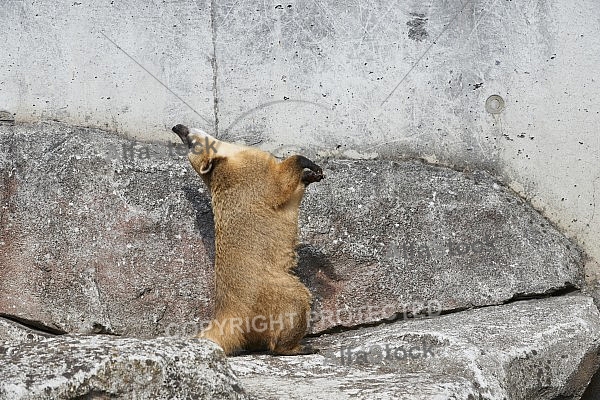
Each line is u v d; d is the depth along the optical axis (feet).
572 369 28.40
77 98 34.58
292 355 29.25
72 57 34.60
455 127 34.86
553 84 34.73
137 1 34.65
